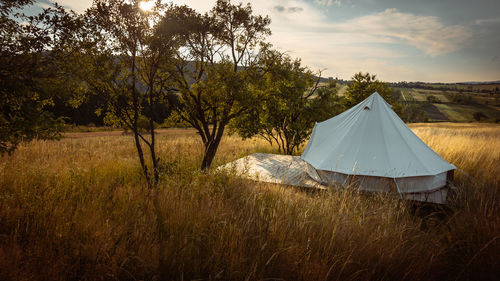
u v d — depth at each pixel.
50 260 2.34
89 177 5.26
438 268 2.65
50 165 5.96
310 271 2.35
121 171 6.29
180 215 3.21
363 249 2.72
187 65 5.92
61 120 3.57
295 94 9.98
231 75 5.53
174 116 6.55
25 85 3.04
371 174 5.59
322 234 2.93
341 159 6.16
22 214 3.00
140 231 2.83
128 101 5.29
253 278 2.28
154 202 3.71
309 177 6.80
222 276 2.35
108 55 4.64
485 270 2.59
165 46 4.90
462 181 5.93
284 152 11.80
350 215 3.43
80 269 2.40
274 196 4.13
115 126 5.39
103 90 4.86
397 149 6.11
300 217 3.25
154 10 4.83
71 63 3.74
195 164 7.06
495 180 5.52
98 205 3.62
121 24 4.72
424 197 5.10
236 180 4.82
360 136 6.49
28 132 3.16
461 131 19.70
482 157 7.60
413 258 2.65
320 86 10.80
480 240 2.88
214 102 5.77
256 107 6.32
